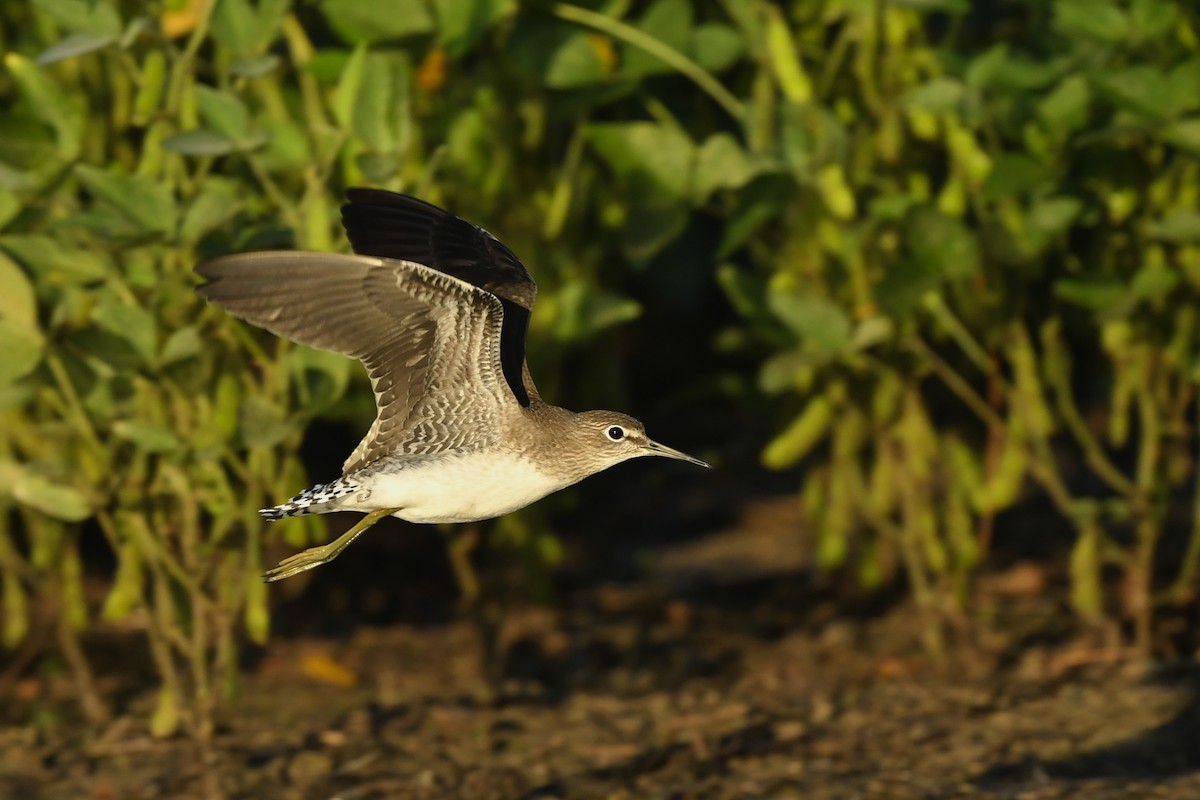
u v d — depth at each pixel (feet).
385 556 54.19
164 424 36.09
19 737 39.65
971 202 41.11
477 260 29.07
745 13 38.50
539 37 39.04
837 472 43.52
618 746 38.45
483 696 41.75
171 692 38.37
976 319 40.86
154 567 36.88
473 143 40.42
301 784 36.68
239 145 32.50
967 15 52.90
